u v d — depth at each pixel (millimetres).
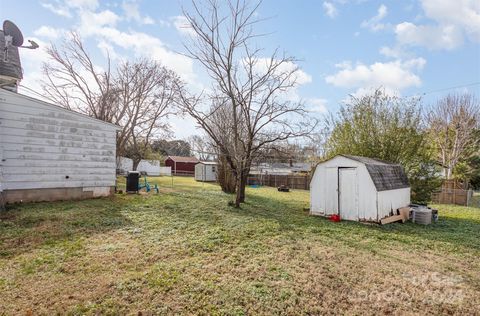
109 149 10688
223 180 15844
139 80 21672
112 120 20703
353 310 3355
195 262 4574
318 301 3514
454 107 25156
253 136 10875
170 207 9281
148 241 5562
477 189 26859
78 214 7363
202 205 10172
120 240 5547
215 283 3834
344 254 5406
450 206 15391
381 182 8977
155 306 3193
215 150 16250
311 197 10008
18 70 10000
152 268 4234
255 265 4578
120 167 29172
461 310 3465
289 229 7273
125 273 4035
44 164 8914
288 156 12531
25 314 2945
